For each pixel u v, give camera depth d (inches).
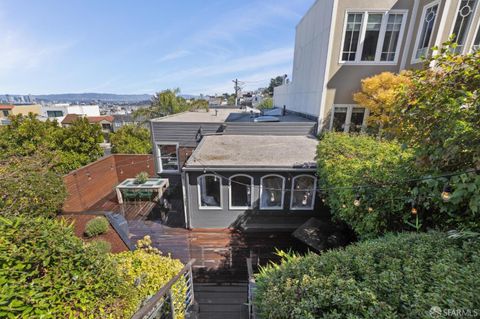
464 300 56.6
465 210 100.3
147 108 1102.4
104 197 424.5
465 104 97.7
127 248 248.8
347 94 369.1
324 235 209.6
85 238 263.0
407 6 322.7
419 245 87.5
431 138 108.3
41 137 377.1
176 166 462.3
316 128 411.2
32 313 54.5
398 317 58.8
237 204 295.0
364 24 334.3
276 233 283.0
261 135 421.7
